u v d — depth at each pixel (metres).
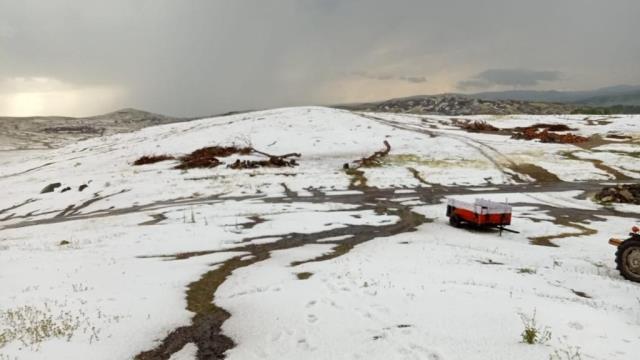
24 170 80.56
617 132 75.06
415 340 7.66
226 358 7.92
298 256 18.16
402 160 60.38
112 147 90.94
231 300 11.38
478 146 67.19
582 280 13.66
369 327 8.50
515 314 8.55
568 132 78.69
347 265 15.15
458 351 7.08
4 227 36.91
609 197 36.47
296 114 96.44
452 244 20.98
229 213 31.75
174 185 48.22
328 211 32.22
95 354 8.00
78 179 57.56
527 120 94.06
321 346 7.90
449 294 10.21
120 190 47.50
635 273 14.45
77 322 9.45
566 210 32.78
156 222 30.00
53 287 12.84
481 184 47.34
